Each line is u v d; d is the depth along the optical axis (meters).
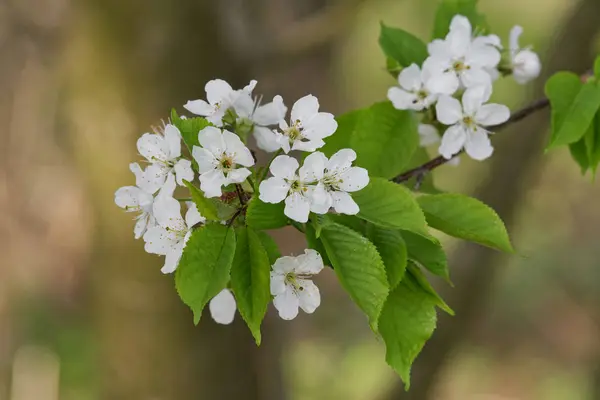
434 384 1.27
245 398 1.10
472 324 1.26
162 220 0.59
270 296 0.59
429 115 0.67
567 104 0.65
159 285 1.02
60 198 1.55
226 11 0.98
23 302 1.65
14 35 1.21
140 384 1.06
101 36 0.96
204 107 0.61
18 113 1.38
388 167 0.64
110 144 0.99
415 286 0.60
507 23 1.82
